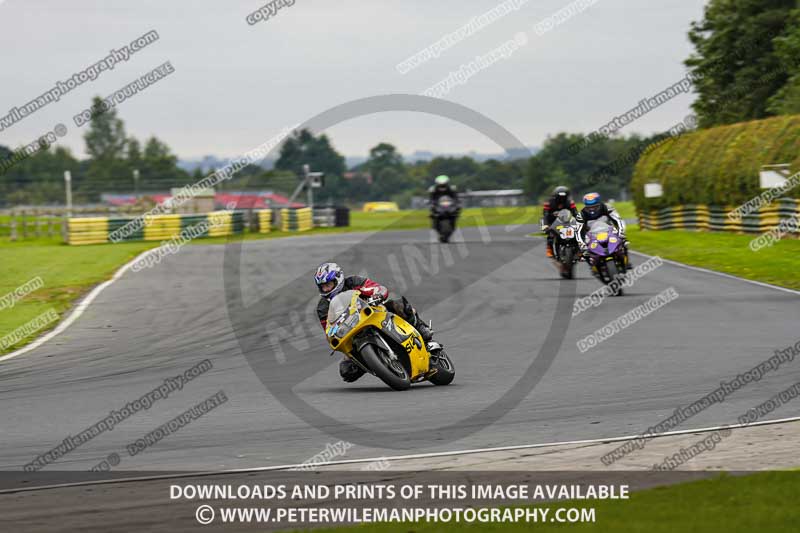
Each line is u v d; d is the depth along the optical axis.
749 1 197.38
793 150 110.12
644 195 154.50
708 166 128.88
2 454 29.53
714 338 47.88
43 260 113.31
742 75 198.12
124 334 57.22
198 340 54.38
